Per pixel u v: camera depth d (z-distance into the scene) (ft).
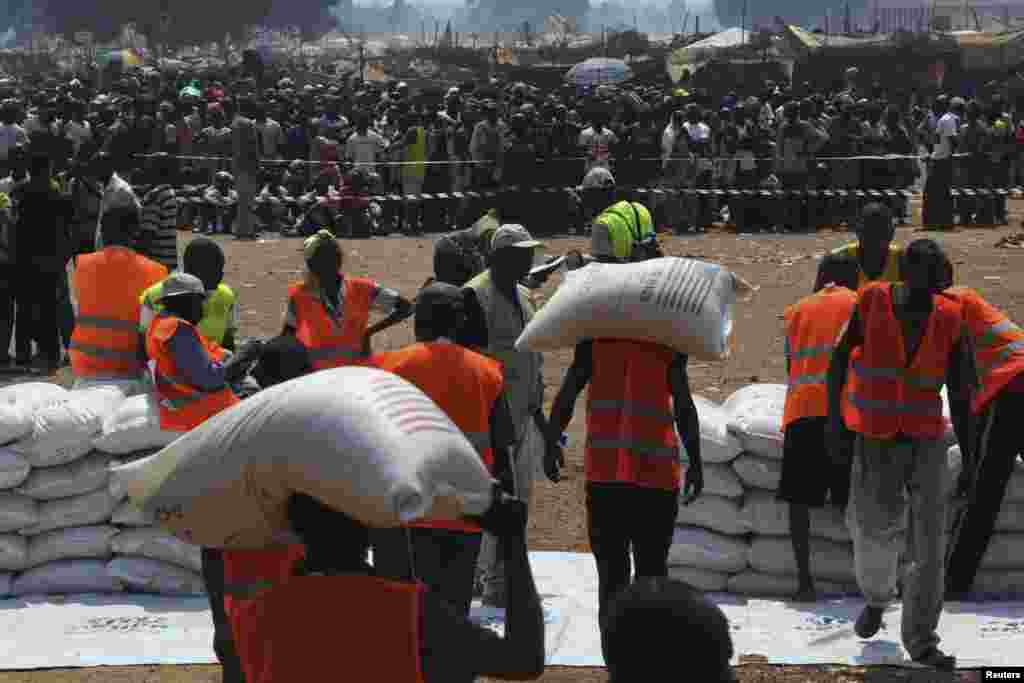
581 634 24.45
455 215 83.56
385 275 65.98
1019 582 26.71
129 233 31.07
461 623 11.45
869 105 86.99
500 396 20.40
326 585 11.33
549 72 192.54
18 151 49.47
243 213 78.89
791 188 82.64
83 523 26.84
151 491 12.51
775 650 23.65
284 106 91.15
